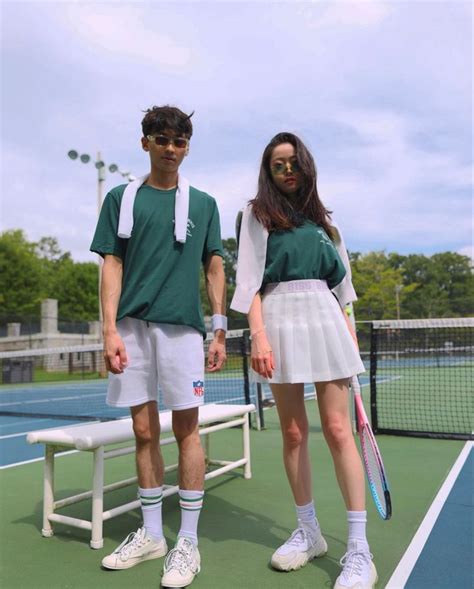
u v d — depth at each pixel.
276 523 3.10
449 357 18.08
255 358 2.25
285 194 2.43
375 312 46.50
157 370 2.48
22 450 5.89
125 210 2.44
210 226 2.65
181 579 2.21
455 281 64.62
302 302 2.28
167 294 2.43
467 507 3.35
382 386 12.35
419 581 2.29
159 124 2.44
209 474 3.76
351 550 2.17
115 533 2.99
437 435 5.85
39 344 25.39
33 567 2.51
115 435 2.84
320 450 5.25
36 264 40.56
